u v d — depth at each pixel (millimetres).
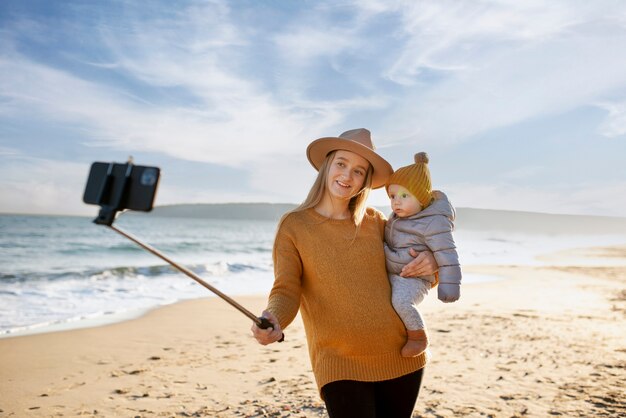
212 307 11211
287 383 5652
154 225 71625
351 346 2338
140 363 6586
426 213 2629
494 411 4656
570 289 14398
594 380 5586
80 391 5457
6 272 17078
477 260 28062
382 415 2398
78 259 24062
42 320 9453
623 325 8703
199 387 5551
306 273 2479
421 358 2473
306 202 2619
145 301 11906
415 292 2488
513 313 10031
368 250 2521
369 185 2631
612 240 68125
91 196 1690
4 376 5988
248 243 38156
